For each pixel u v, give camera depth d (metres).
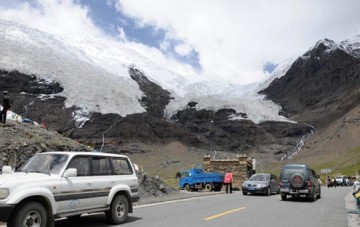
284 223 12.35
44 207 9.32
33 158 10.76
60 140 23.06
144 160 173.25
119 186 11.55
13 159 12.21
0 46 198.88
